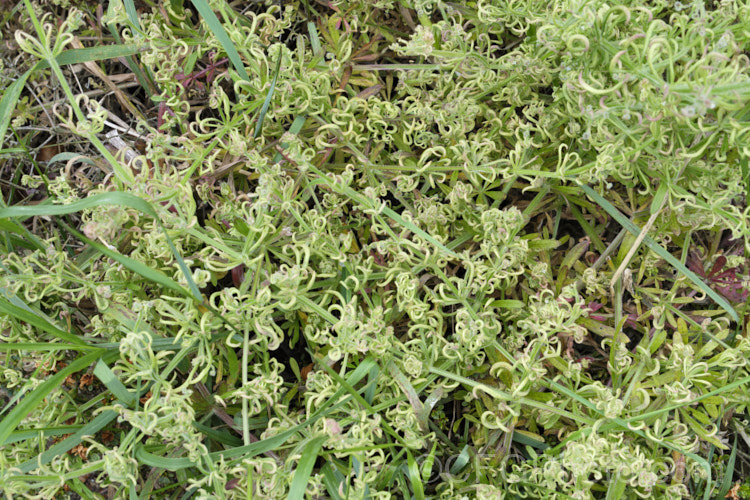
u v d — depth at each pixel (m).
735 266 0.67
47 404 0.63
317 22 0.76
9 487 0.57
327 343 0.66
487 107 0.70
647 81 0.56
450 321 0.71
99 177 0.75
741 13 0.59
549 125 0.67
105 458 0.57
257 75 0.67
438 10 0.75
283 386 0.69
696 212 0.65
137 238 0.66
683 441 0.61
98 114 0.58
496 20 0.67
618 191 0.71
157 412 0.61
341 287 0.68
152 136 0.65
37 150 0.76
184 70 0.69
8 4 0.76
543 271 0.67
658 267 0.70
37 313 0.64
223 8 0.67
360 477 0.59
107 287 0.61
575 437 0.62
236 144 0.62
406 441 0.62
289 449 0.64
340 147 0.70
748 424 0.68
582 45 0.60
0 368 0.66
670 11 0.67
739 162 0.63
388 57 0.75
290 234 0.66
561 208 0.72
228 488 0.63
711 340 0.67
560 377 0.65
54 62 0.58
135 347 0.59
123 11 0.65
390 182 0.70
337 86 0.71
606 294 0.68
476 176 0.69
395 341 0.64
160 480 0.67
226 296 0.60
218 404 0.66
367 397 0.64
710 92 0.53
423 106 0.70
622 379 0.67
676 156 0.60
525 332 0.66
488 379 0.67
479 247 0.71
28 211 0.55
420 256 0.65
